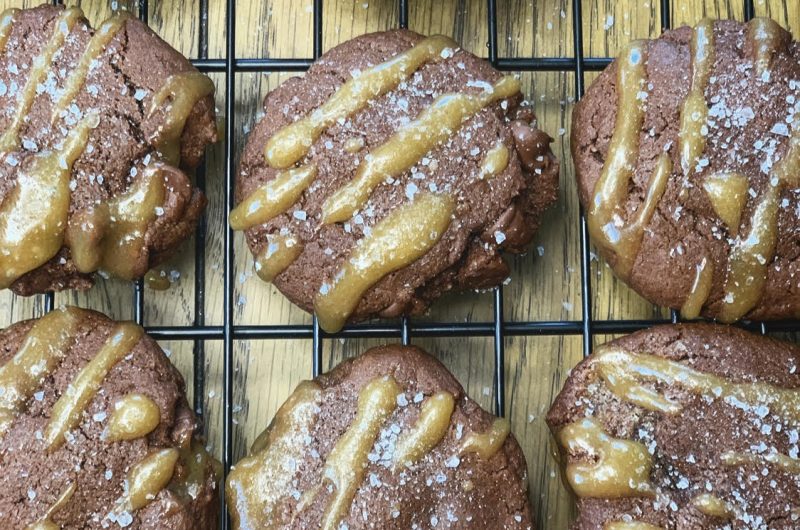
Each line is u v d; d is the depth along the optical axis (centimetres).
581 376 28
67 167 28
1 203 28
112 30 29
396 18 32
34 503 27
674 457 27
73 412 27
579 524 28
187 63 29
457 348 31
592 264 31
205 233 31
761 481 27
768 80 28
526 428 31
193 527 27
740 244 28
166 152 29
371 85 28
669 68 28
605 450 27
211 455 29
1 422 27
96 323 28
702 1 32
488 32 31
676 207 28
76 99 28
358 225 28
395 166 28
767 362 28
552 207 31
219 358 31
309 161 28
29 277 28
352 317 29
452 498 28
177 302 31
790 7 32
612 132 29
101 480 27
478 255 28
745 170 28
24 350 28
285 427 28
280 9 32
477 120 28
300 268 29
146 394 27
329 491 27
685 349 28
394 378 28
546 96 32
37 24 29
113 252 28
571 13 32
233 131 31
